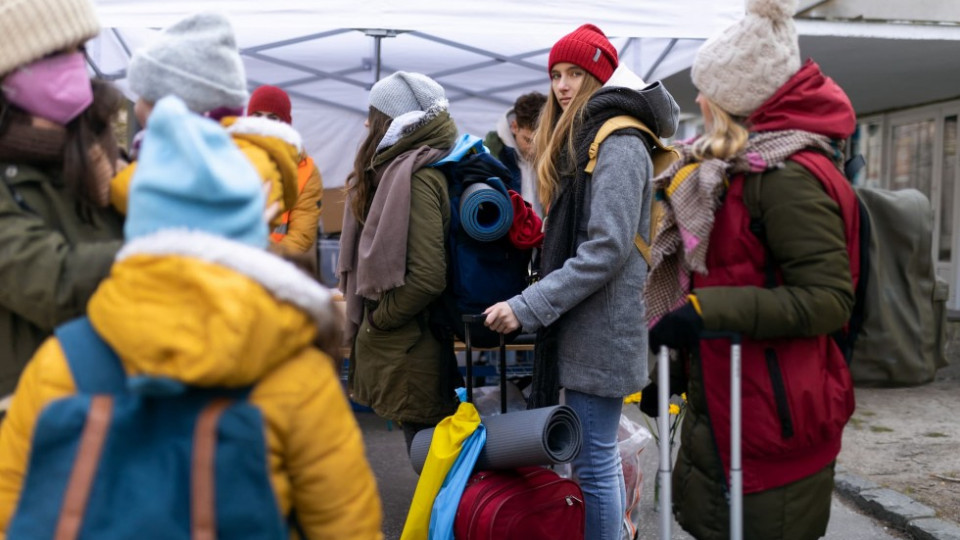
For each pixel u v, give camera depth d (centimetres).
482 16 479
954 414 600
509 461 283
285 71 784
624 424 371
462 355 538
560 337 295
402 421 337
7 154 176
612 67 312
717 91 224
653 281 243
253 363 136
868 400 641
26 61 174
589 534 299
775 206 213
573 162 293
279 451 145
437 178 320
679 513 238
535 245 326
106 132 187
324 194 742
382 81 333
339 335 157
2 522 145
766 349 219
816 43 654
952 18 626
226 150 146
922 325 235
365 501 153
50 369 143
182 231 136
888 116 1033
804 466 224
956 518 408
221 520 137
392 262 312
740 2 488
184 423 139
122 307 134
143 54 192
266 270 139
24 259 169
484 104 809
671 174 233
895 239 235
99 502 136
